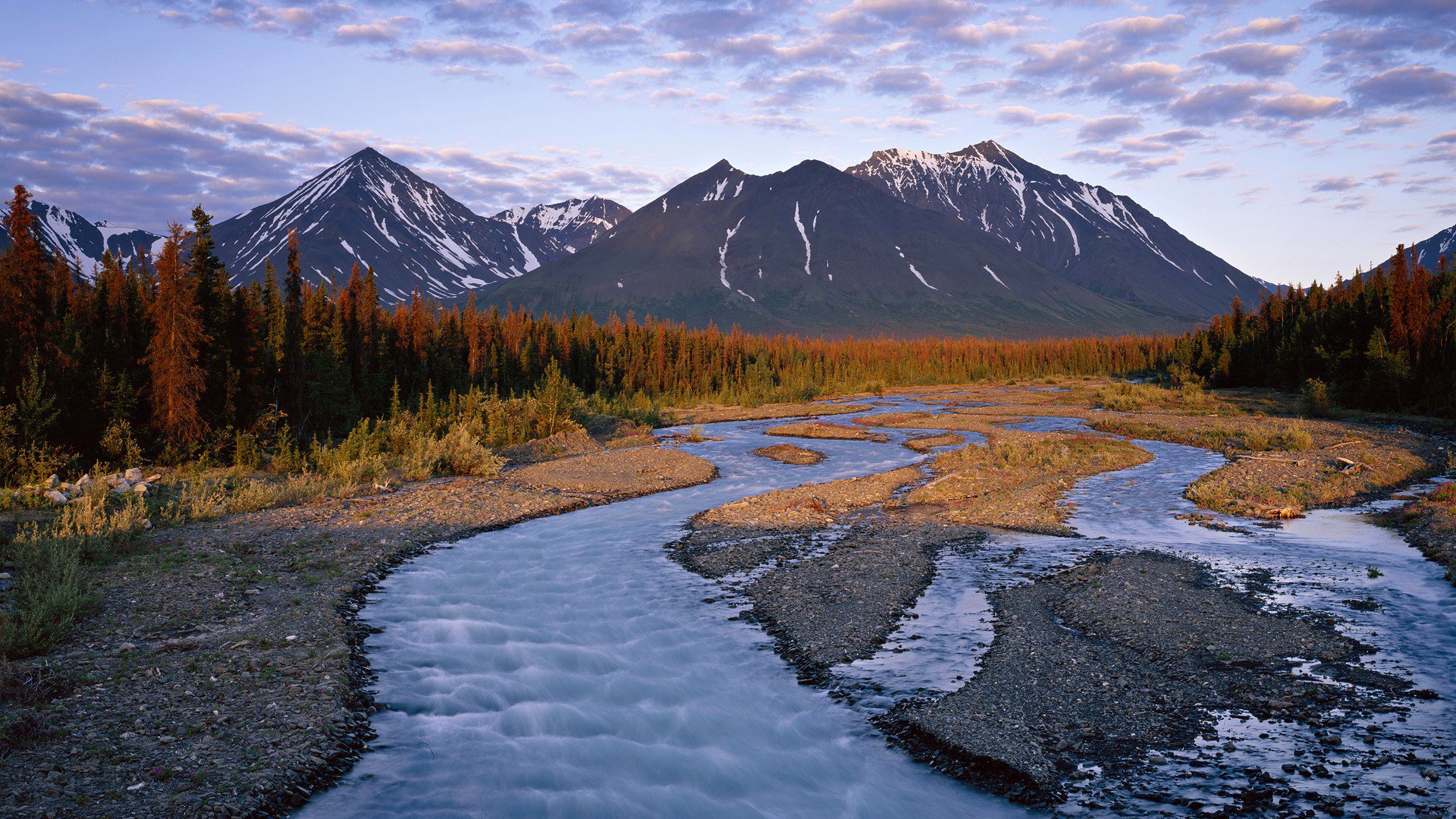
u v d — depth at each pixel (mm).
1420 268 73438
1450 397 57031
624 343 112875
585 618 16922
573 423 53750
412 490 33281
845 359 156125
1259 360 98438
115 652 13750
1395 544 22234
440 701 12695
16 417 31812
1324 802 8914
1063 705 11977
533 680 13539
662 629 16219
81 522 22531
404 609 17531
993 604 17375
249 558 21234
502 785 10156
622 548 23797
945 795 9758
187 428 38594
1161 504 29797
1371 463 35312
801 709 12352
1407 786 9188
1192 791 9359
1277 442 44781
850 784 10125
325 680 12938
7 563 18781
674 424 75875
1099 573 19500
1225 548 22266
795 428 63750
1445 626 15039
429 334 81812
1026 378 156875
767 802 9773
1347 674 12805
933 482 34031
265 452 40344
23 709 11125
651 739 11453
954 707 12000
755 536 24953
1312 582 18422
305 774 10078
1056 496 31578
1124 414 70438
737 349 138000
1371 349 64812
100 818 8703
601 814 9484
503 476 37531
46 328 39344
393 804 9648
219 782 9641
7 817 8547
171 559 20469
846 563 21047
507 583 19766
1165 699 12086
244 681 12797
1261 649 14016
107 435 35406
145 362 39812
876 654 14531
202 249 44250
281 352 48219
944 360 169500
